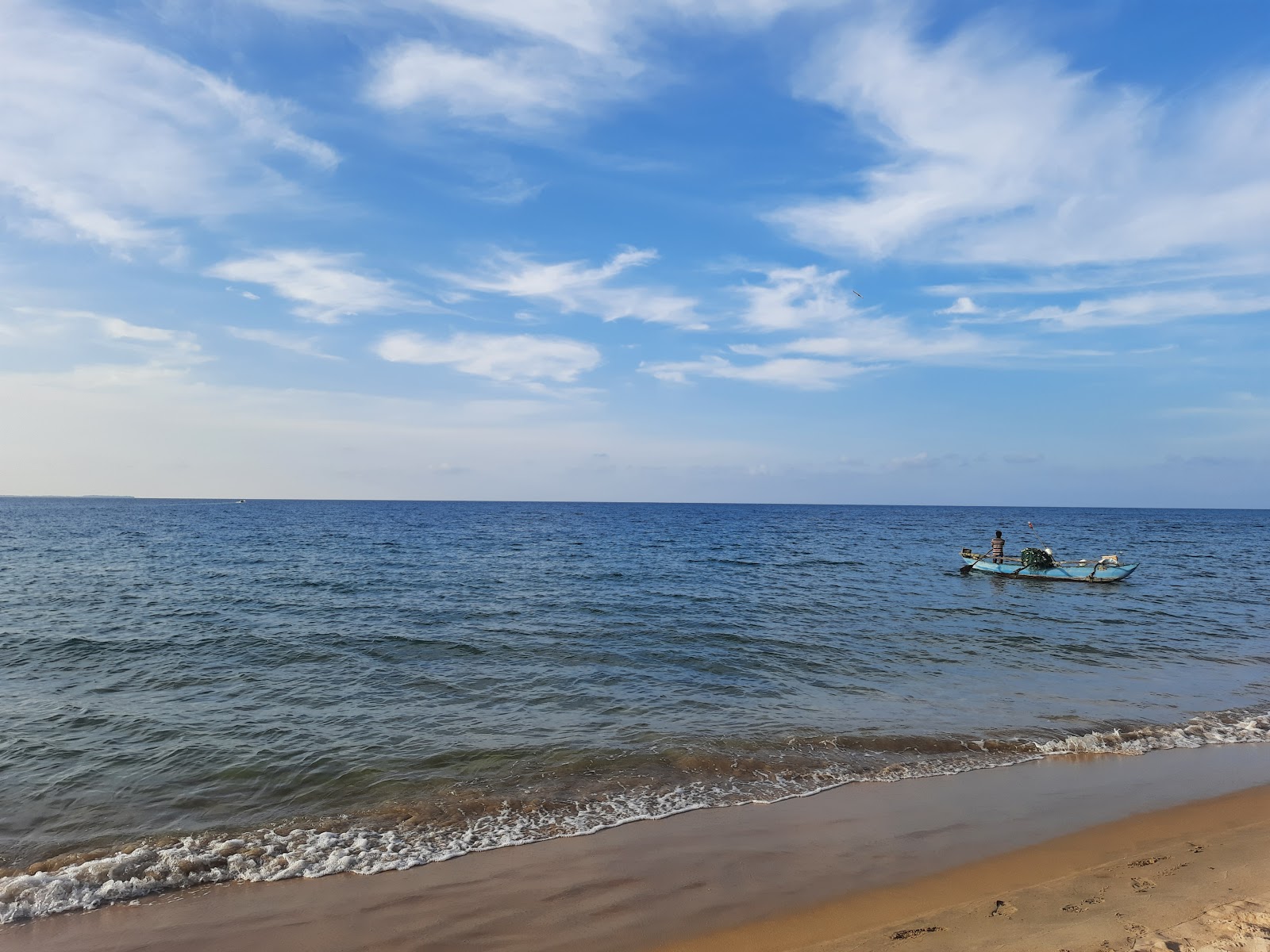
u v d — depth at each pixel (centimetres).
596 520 9744
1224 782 930
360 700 1262
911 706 1260
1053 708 1257
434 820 808
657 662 1552
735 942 568
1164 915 577
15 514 10056
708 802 858
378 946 571
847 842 754
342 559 3641
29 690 1307
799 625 1983
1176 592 2833
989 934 560
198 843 748
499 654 1605
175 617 1980
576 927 597
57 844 749
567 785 906
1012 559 3244
